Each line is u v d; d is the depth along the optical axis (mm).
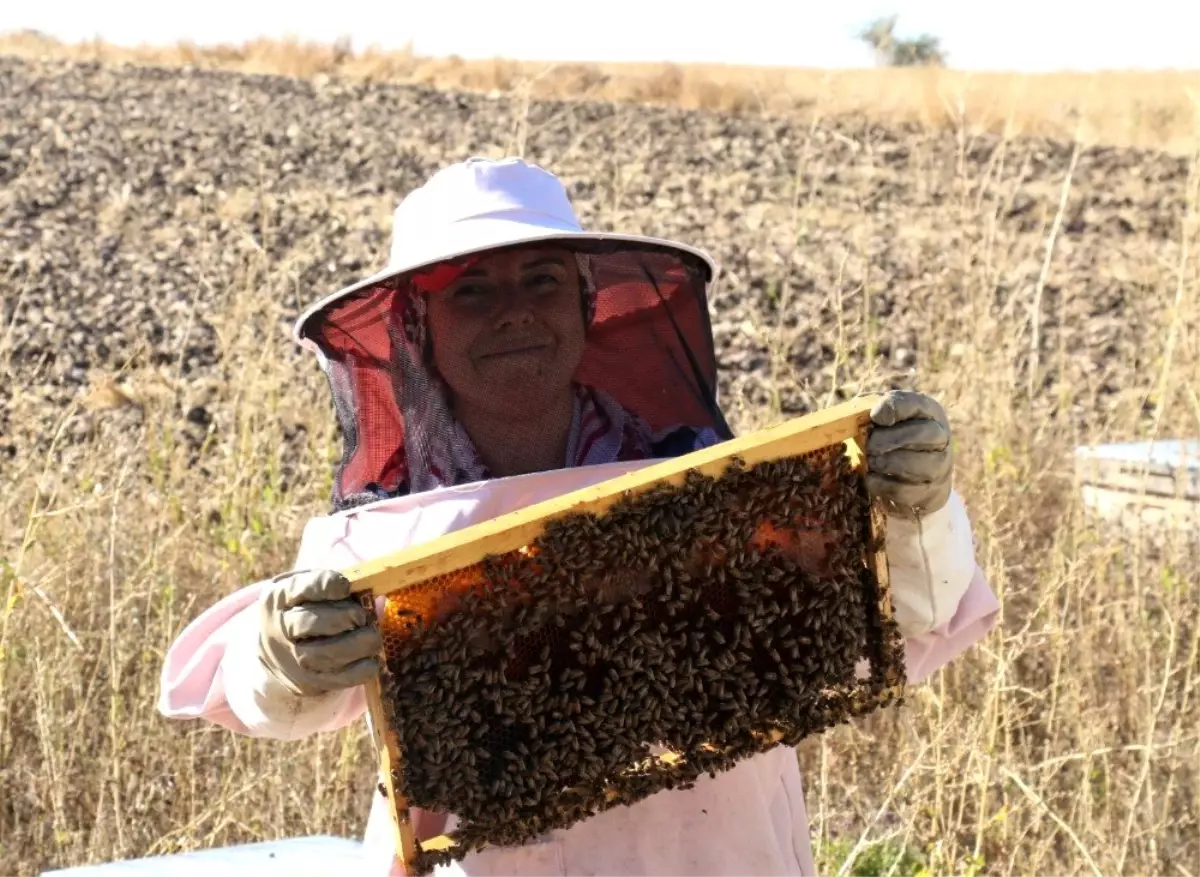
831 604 2260
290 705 2271
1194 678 4672
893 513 2283
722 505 2189
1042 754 4625
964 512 2465
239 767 4480
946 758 4223
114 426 7918
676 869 2328
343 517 2518
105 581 5156
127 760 4449
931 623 2422
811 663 2234
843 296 6250
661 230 13898
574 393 2586
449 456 2516
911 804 4098
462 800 2117
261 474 6242
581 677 2156
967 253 7043
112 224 14648
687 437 2625
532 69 28562
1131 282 11828
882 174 15906
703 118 21484
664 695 2176
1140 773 4180
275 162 18031
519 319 2477
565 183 15766
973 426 6168
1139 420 7152
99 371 9195
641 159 8758
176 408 8766
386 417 2604
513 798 2123
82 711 4496
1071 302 11656
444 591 2135
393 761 2076
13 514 5406
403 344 2531
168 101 22391
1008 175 16062
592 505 2127
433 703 2088
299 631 1977
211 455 7621
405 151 18891
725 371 9906
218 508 6148
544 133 20125
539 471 2520
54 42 30984
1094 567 5137
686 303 2639
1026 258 10398
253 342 7172
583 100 23094
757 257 12789
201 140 19172
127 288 12273
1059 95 20203
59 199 15570
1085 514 5719
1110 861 3904
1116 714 4742
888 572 2357
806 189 15578
